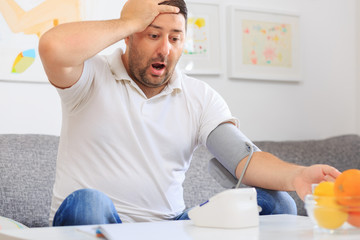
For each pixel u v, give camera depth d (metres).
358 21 3.03
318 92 2.93
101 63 1.55
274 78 2.74
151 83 1.52
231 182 1.52
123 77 1.54
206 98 1.64
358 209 0.90
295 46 2.82
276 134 2.78
